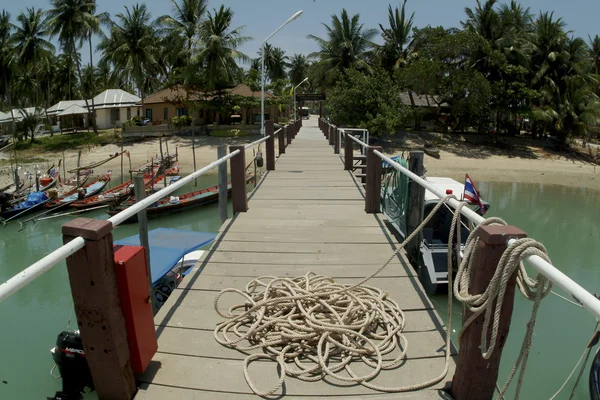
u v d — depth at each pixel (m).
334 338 2.80
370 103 28.44
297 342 2.72
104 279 2.05
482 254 2.00
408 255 5.03
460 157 30.53
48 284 9.98
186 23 38.16
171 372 2.50
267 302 2.94
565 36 33.88
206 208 17.03
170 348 2.73
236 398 2.29
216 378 2.45
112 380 2.20
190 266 8.38
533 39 34.59
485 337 1.92
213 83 35.12
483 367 2.12
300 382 2.43
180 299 3.39
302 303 3.01
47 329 7.90
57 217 17.00
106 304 2.07
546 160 30.94
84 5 35.84
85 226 2.02
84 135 38.38
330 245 4.62
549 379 6.00
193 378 2.45
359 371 2.53
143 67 39.16
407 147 31.45
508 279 1.91
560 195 22.09
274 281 3.27
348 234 5.00
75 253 2.03
